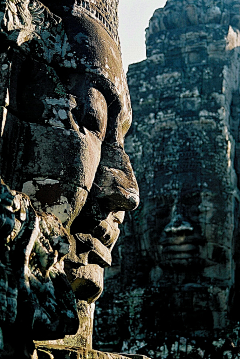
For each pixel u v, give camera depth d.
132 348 13.27
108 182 4.36
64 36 4.32
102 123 4.33
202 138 14.91
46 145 4.00
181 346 12.81
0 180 3.44
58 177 3.98
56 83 4.18
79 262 4.25
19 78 4.08
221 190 14.57
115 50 4.59
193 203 14.41
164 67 15.75
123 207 4.42
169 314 13.90
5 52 4.04
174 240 14.20
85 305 4.56
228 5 16.38
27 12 4.12
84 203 4.11
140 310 14.06
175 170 14.74
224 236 14.30
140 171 15.23
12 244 3.40
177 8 15.96
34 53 4.17
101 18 4.60
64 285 3.62
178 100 15.35
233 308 14.30
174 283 14.20
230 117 15.64
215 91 15.23
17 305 3.31
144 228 14.83
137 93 15.83
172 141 15.02
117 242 15.13
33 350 3.35
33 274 3.47
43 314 3.39
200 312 13.80
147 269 14.67
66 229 3.99
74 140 4.06
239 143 15.57
